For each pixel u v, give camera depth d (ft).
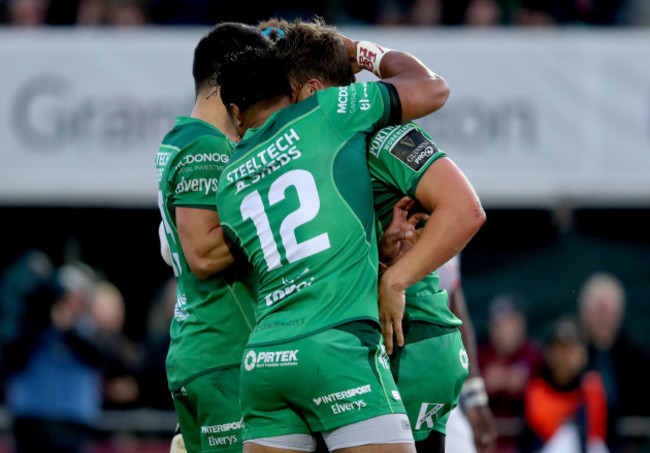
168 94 93.56
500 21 102.83
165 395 85.05
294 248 37.47
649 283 104.22
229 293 42.04
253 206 38.81
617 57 93.86
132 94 93.61
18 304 81.35
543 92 93.61
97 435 81.92
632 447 81.71
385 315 38.45
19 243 106.01
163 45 93.71
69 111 93.56
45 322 81.00
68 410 80.53
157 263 107.96
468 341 54.08
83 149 93.45
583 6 106.11
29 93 93.81
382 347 37.70
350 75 42.01
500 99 93.45
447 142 93.30
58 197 98.32
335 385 36.06
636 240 105.29
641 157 93.66
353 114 38.86
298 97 41.39
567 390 80.23
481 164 93.09
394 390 37.09
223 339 41.96
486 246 106.01
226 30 43.83
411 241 39.83
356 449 35.94
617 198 101.40
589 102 93.61
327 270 37.11
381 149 39.24
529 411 80.74
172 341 43.70
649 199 100.78
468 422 55.01
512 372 88.63
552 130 93.40
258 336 37.78
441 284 51.24
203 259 41.11
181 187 41.55
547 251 105.50
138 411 83.15
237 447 41.55
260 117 40.32
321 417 36.50
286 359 36.58
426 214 40.42
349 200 37.83
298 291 37.24
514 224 105.60
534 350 89.86
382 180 39.73
